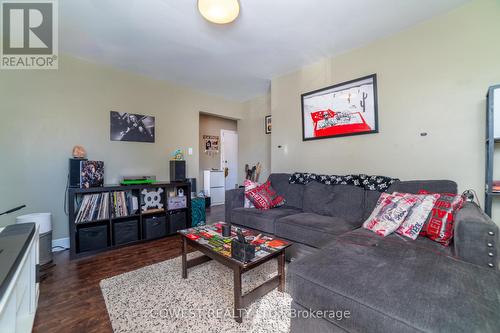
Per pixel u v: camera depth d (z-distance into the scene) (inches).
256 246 65.4
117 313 58.3
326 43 102.0
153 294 66.8
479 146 75.5
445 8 79.5
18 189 99.1
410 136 90.0
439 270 42.6
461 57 78.7
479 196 75.4
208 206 195.8
